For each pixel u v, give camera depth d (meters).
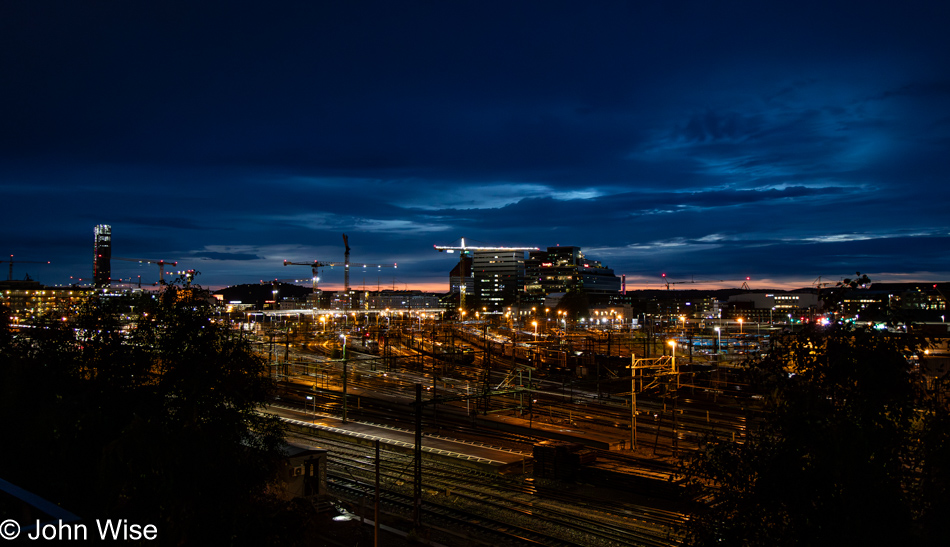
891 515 15.82
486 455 53.12
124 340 37.00
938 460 16.08
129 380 34.56
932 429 16.34
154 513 26.05
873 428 16.08
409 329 178.38
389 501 42.03
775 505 17.33
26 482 32.53
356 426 66.00
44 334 40.19
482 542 34.22
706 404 77.12
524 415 72.38
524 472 50.28
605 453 52.84
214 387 31.00
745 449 18.52
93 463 31.22
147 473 26.06
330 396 89.31
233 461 28.47
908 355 17.08
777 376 18.34
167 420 29.41
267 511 29.89
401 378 107.19
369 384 101.50
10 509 9.27
